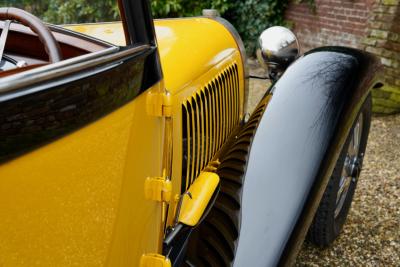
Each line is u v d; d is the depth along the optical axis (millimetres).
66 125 870
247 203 1727
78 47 1478
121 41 1825
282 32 2893
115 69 1005
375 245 2867
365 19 6164
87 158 980
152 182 1357
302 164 1802
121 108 1078
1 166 738
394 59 5316
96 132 990
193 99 1881
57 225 933
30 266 880
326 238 2639
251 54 8398
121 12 1192
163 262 1406
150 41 1259
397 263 2709
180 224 1624
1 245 791
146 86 1215
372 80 2170
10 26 1537
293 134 1899
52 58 1331
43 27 1361
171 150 1476
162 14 7707
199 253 1631
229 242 1628
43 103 791
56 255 955
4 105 705
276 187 1752
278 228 1647
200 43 2219
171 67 1804
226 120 2434
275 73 2932
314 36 7383
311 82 2098
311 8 7340
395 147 4527
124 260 1280
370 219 3156
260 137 1936
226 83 2404
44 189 861
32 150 797
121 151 1129
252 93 6297
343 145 2088
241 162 1880
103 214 1109
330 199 2400
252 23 8250
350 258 2736
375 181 3748
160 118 1343
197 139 1933
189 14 8039
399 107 5391
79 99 890
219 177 1908
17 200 797
